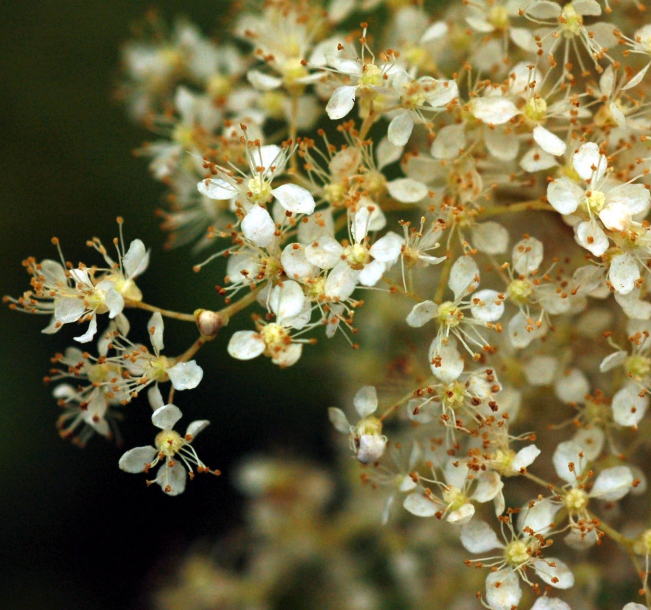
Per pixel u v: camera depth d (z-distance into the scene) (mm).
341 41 218
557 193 204
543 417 218
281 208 207
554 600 204
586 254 210
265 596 249
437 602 234
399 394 220
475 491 206
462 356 213
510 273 210
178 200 228
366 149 213
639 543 208
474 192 210
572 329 215
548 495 215
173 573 255
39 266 212
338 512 250
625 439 216
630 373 211
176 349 247
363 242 206
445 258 205
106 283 208
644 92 213
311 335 245
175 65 242
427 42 221
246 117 223
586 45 211
